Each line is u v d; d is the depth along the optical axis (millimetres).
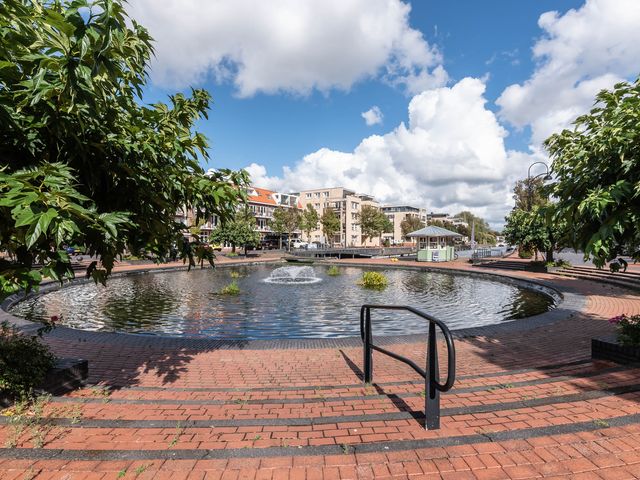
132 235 3486
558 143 4594
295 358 5816
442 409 3119
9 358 3506
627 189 3307
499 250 60531
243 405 3523
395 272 26266
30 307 12297
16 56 2320
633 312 9102
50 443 2553
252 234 40250
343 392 4078
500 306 12523
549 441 2416
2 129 2371
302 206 78125
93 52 2016
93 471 2150
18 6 2062
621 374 3973
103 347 6391
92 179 2895
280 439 2604
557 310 9336
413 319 10273
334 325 9852
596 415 2834
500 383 4156
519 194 35250
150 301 13508
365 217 69375
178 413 3301
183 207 4410
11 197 1830
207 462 2232
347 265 31578
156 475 2107
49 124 2504
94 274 3348
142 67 3271
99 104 2645
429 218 137250
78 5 1868
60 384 3977
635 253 4316
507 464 2172
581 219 4164
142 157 3229
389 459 2242
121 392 4156
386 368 5266
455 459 2234
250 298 14312
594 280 16703
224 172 3855
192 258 4141
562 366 4805
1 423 2930
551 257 22312
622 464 2150
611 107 4016
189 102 3805
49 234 2145
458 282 19906
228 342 6719
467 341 6695
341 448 2400
